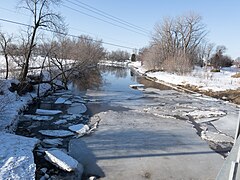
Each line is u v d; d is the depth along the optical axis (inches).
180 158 283.6
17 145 257.1
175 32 1871.3
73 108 534.9
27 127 385.4
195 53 1956.2
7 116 382.6
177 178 236.5
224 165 126.3
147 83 1127.6
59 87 794.2
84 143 319.9
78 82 1013.2
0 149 240.2
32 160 226.1
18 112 437.7
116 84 1037.2
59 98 637.3
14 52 623.5
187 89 911.0
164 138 351.6
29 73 732.0
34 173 204.8
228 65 2164.1
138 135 359.6
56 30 677.3
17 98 516.4
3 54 625.0
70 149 298.0
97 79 1176.8
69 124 410.0
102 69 1923.0
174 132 383.2
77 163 245.3
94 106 565.0
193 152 303.9
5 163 213.2
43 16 613.9
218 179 118.6
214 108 591.5
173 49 1856.5
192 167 261.7
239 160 106.7
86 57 1014.4
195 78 1105.4
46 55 711.1
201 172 251.3
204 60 2183.8
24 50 620.7
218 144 337.7
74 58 1032.2
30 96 589.6
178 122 448.5
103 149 301.3
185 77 1141.1
